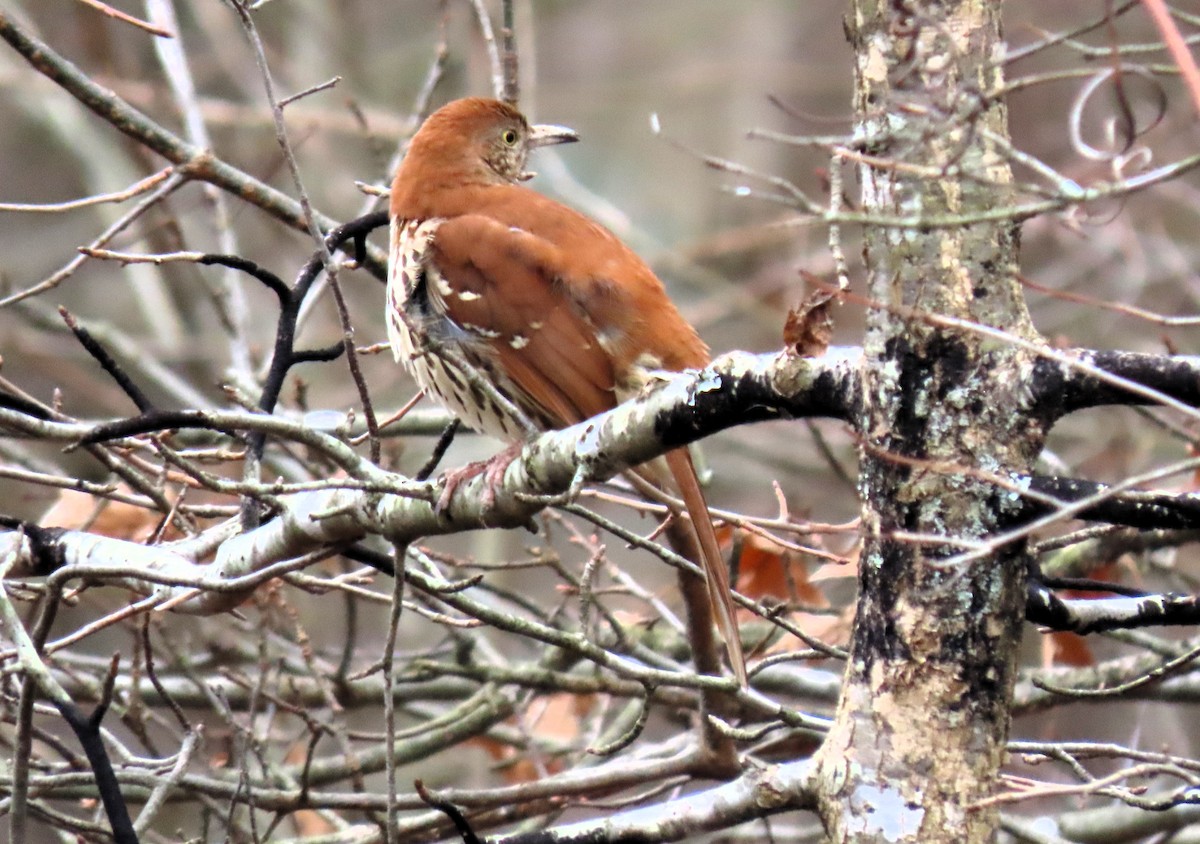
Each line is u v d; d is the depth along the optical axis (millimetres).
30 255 21203
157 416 7422
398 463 13180
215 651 12000
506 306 9359
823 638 10820
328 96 20891
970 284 6113
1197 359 5930
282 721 14602
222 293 13922
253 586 7398
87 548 8984
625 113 24016
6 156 22109
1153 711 14516
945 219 5637
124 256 8430
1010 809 11555
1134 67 6445
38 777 9227
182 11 22906
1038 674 10836
